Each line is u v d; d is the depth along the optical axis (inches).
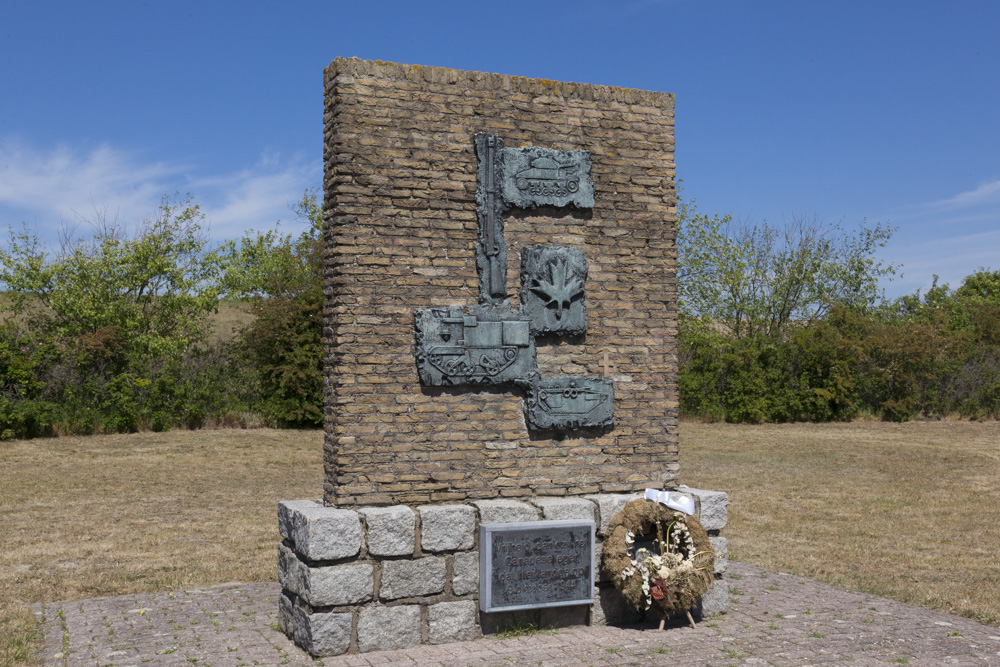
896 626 364.5
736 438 1129.4
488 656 323.6
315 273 1197.1
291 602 348.5
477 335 361.7
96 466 839.7
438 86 363.9
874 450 1015.6
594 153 388.8
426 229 359.9
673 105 402.0
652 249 396.5
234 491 744.3
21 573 467.5
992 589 433.7
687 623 371.2
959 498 730.8
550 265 373.4
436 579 343.3
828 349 1285.7
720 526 385.4
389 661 318.3
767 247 1529.3
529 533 351.9
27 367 996.6
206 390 1111.0
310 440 1051.3
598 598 369.4
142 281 1194.6
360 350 348.5
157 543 545.6
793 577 462.0
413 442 354.9
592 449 382.9
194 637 350.6
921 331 1312.7
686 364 1333.7
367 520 332.2
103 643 342.0
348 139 349.4
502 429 368.8
